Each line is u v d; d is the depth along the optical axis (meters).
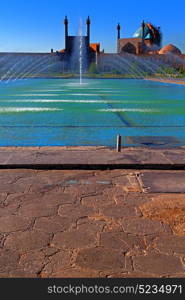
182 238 2.31
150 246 2.20
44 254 2.09
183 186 3.36
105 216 2.65
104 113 9.22
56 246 2.19
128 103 11.98
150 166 3.96
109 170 3.92
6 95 15.20
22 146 5.09
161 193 3.16
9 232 2.37
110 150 4.76
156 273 1.92
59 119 8.09
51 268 1.95
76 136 6.17
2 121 7.71
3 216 2.63
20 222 2.53
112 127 7.12
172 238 2.30
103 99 13.52
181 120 8.10
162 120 8.11
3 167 3.90
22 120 7.88
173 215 2.67
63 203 2.91
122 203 2.92
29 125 7.23
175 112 9.50
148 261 2.03
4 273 1.90
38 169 3.92
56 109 9.97
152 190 3.23
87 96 15.00
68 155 4.33
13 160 4.05
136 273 1.92
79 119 8.12
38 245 2.20
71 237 2.31
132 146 5.26
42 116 8.55
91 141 5.78
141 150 4.74
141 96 15.23
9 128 6.86
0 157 4.20
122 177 3.67
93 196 3.08
